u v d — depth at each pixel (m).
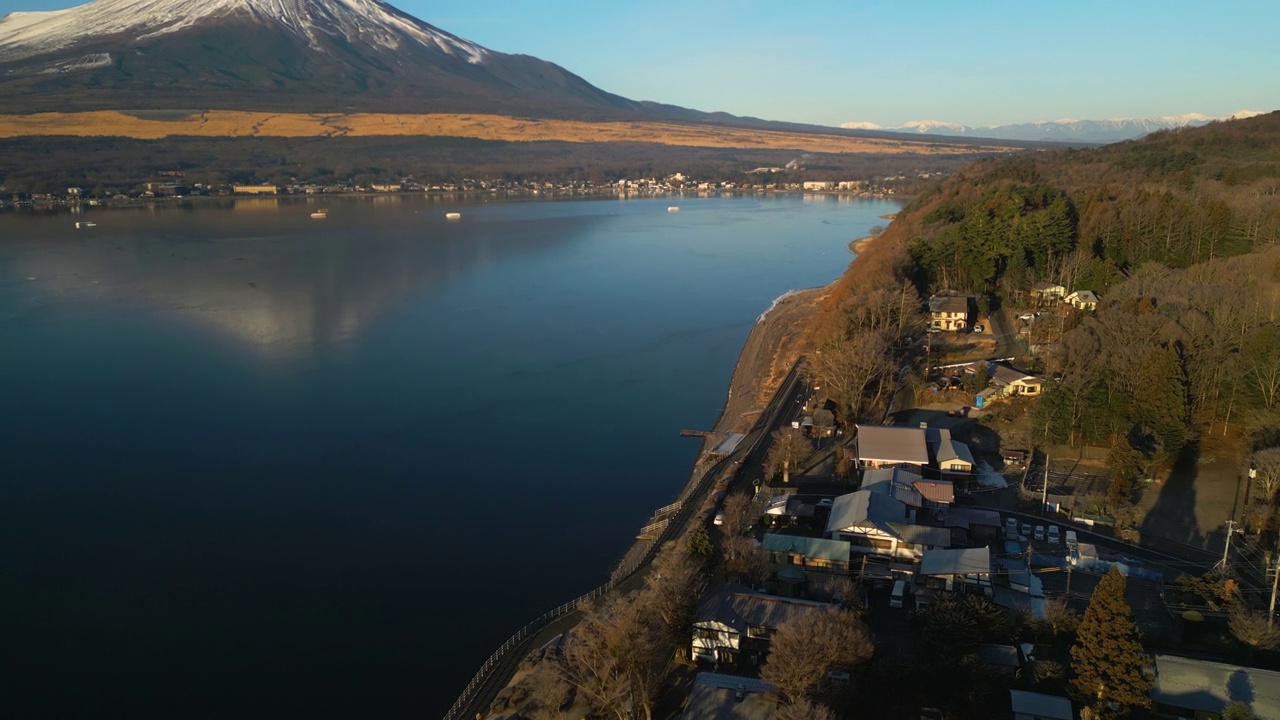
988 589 39.66
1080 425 57.66
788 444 56.91
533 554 51.75
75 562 50.16
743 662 36.69
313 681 40.75
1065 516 48.91
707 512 52.06
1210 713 30.11
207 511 56.38
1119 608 30.75
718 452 62.88
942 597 36.94
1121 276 85.19
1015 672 33.72
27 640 43.38
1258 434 52.34
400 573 49.69
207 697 39.66
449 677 40.88
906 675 33.16
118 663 41.94
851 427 63.41
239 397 77.31
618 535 54.03
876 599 40.97
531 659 39.16
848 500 47.97
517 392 80.19
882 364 67.75
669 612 37.84
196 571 49.53
